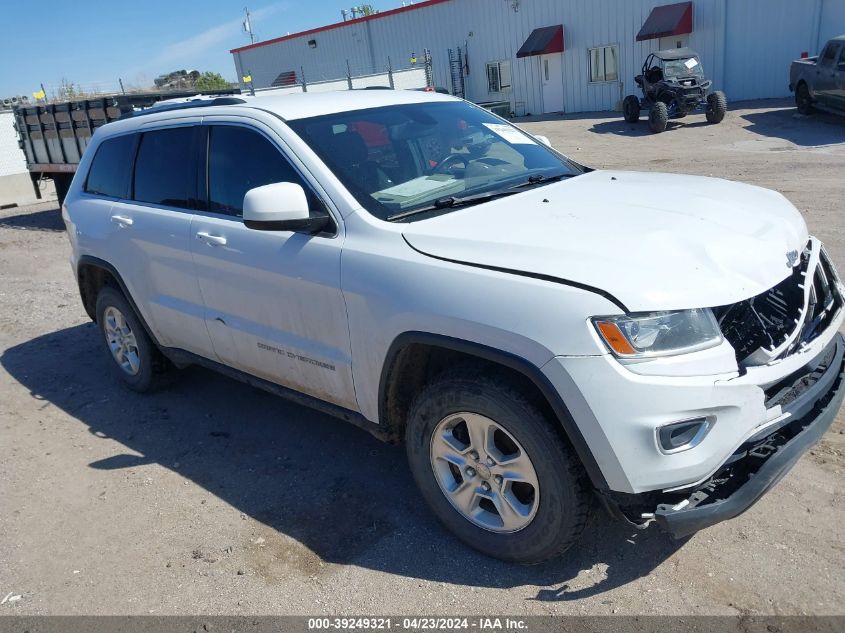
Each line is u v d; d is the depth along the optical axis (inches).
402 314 114.6
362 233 124.6
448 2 1135.0
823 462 136.9
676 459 96.5
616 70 981.2
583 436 98.6
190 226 158.2
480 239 112.0
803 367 107.4
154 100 458.3
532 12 1043.9
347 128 145.0
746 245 108.3
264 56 1487.5
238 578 122.8
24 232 533.6
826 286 122.0
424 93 173.3
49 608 120.3
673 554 117.4
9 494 157.9
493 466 113.0
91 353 245.9
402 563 122.5
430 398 116.9
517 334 101.0
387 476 150.8
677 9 888.9
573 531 106.9
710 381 95.6
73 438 182.9
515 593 112.4
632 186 138.4
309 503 143.5
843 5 792.9
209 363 171.9
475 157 152.4
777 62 853.2
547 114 1072.8
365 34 1275.8
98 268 200.1
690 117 797.9
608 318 96.2
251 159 146.9
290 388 148.6
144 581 124.6
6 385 222.8
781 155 518.6
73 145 502.3
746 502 98.7
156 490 154.1
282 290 136.9
